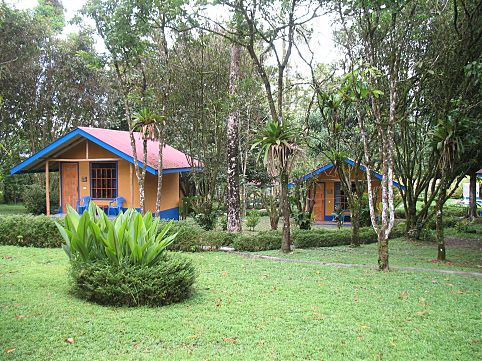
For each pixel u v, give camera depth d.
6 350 3.94
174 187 19.97
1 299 5.57
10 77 19.41
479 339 4.48
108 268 5.50
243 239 10.31
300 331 4.65
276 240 10.77
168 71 12.99
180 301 5.75
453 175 10.23
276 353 4.05
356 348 4.20
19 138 22.81
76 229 5.89
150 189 17.06
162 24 11.63
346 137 12.12
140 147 16.95
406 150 13.39
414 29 8.82
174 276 5.62
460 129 8.83
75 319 4.85
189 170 18.09
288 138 9.56
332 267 8.31
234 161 13.17
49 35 20.98
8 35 18.59
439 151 9.41
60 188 17.12
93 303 5.53
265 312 5.28
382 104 9.20
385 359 3.98
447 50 9.46
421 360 3.96
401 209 19.98
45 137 22.80
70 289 6.09
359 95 8.02
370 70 7.44
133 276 5.46
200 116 17.31
